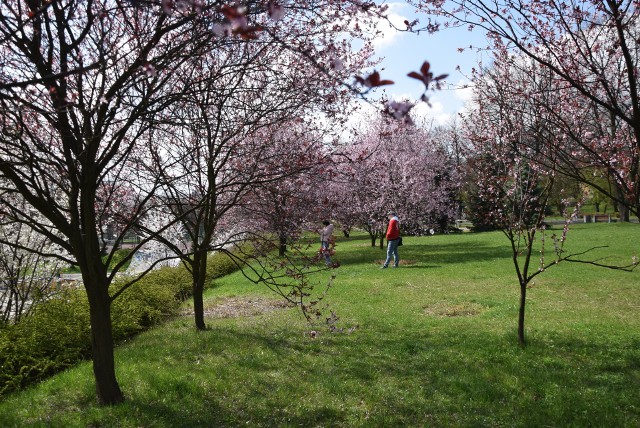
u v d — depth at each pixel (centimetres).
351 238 3897
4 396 624
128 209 817
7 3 391
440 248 2469
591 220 4422
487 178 736
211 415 521
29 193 480
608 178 470
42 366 715
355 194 2155
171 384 593
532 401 532
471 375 613
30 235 912
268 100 788
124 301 1048
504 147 714
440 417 503
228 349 760
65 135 468
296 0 509
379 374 634
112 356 549
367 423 492
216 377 630
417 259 2014
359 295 1250
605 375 600
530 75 552
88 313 883
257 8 385
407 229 2769
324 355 727
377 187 2366
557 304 1048
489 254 2059
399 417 506
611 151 515
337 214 1731
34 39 437
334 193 2012
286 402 552
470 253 2145
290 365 678
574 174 520
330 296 1253
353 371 648
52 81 405
